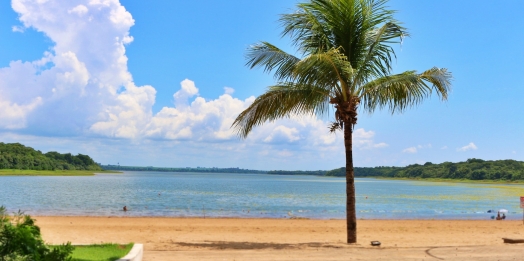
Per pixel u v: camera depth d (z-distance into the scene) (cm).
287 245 1309
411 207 4256
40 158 18300
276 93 1347
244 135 1411
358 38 1358
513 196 6756
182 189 7650
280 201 4825
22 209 3312
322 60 1210
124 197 5116
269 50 1332
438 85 1337
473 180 16475
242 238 1659
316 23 1314
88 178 14050
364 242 1491
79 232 1798
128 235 1711
